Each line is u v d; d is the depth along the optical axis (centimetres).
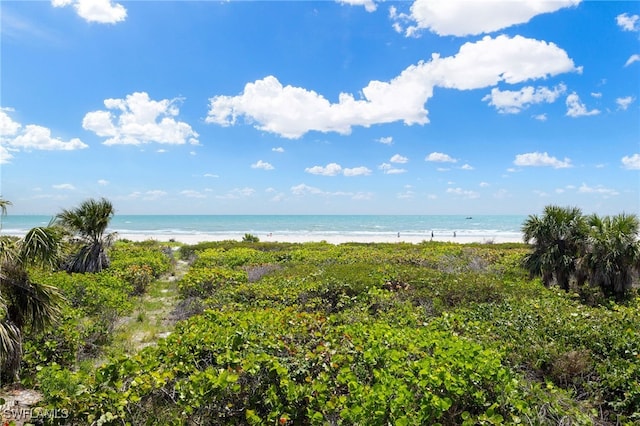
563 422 423
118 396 439
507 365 572
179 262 2327
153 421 443
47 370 507
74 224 1527
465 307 921
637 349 598
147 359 529
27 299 575
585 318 768
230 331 616
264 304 983
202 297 1196
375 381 492
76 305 943
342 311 971
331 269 1399
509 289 1053
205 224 9219
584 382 546
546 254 1334
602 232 1248
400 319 777
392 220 12331
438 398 395
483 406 436
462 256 1977
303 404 457
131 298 1216
